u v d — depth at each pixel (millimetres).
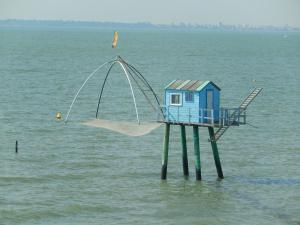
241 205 77812
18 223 70938
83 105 158875
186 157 89000
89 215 73688
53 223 71062
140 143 112250
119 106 158625
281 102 168125
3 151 103938
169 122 84812
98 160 99562
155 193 81875
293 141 117000
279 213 75250
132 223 71188
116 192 82188
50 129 123875
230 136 119188
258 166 97438
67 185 85250
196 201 79000
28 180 87188
